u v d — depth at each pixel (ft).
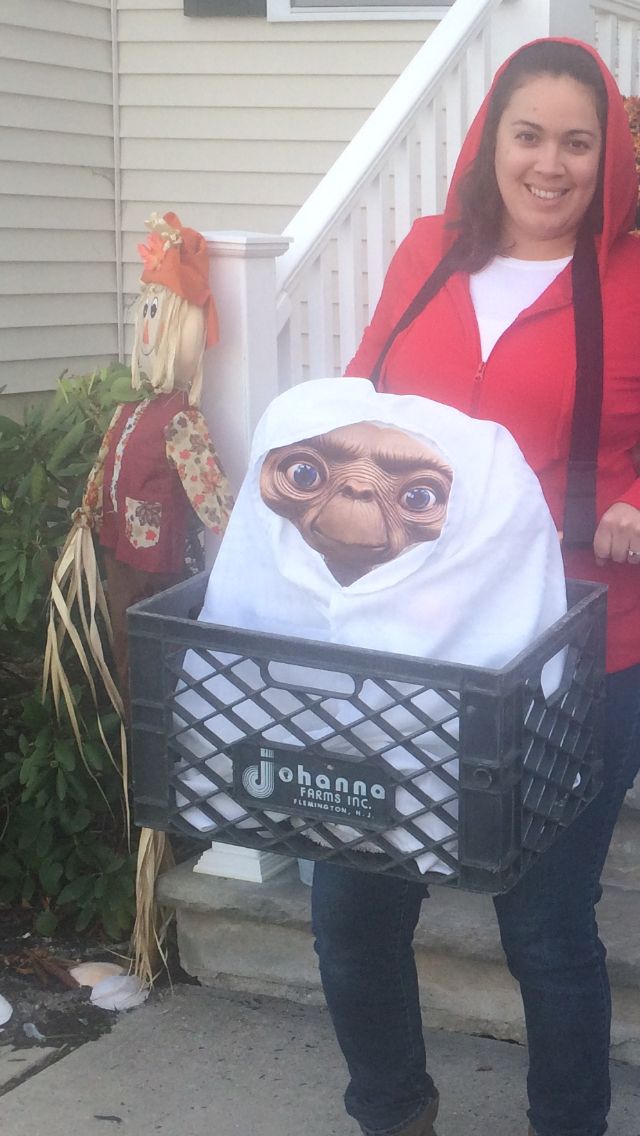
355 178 10.56
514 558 5.50
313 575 5.53
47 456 10.64
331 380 5.68
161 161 21.57
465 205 6.82
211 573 5.99
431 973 9.15
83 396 10.91
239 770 5.52
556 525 6.62
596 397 6.38
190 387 9.25
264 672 5.37
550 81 6.38
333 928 6.48
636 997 8.54
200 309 8.98
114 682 10.68
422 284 7.08
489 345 6.65
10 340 20.59
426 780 5.29
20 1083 8.75
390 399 5.56
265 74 20.56
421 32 19.44
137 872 10.02
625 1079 8.51
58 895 10.98
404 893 6.46
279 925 9.53
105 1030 9.38
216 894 9.64
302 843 5.65
